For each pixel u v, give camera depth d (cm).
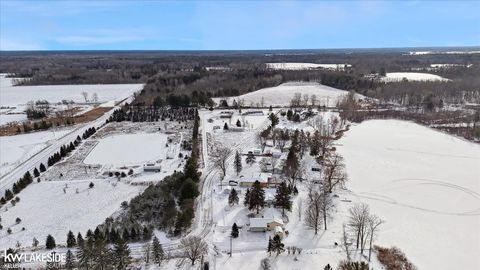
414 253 6694
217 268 6103
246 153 11900
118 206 8500
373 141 13425
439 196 9031
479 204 8656
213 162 11119
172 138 13650
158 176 10238
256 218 7350
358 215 6994
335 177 9538
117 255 6047
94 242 6381
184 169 10050
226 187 9200
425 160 11512
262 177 9412
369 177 10119
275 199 8250
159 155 11931
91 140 13625
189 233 7200
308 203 8169
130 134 14338
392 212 8206
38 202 8738
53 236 7244
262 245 6800
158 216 7756
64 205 8581
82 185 9681
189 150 12262
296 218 7756
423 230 7494
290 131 13738
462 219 7969
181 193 8338
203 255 6378
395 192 9225
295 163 9731
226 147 12531
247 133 14200
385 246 6850
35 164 11269
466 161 11431
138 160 11494
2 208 8456
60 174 10369
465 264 6419
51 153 12238
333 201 8631
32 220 7906
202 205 8344
